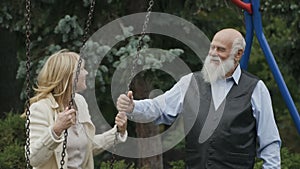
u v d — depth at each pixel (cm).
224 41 592
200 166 593
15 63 1119
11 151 889
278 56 1062
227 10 1142
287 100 711
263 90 593
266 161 588
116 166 861
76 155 552
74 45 916
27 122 525
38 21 944
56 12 948
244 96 591
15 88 1120
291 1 959
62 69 550
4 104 1112
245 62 721
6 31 1098
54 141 529
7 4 952
